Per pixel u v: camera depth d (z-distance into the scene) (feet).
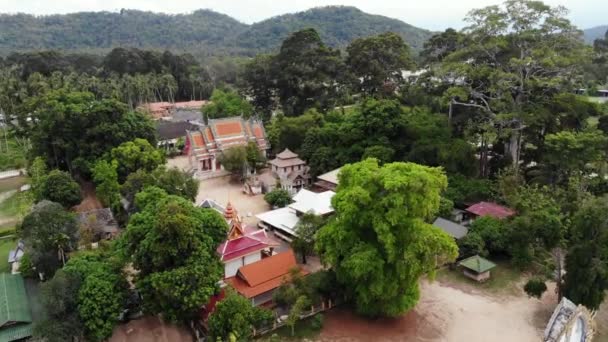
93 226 176.76
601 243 121.70
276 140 294.87
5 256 177.88
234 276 141.49
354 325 129.59
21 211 199.21
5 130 358.64
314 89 342.23
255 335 124.47
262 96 385.50
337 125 258.57
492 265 152.56
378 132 237.25
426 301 141.59
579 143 188.44
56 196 194.18
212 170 276.62
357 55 346.74
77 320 113.60
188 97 560.61
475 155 226.38
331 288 134.51
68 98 251.80
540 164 213.46
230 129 285.43
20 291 140.26
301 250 161.17
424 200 121.39
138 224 129.18
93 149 236.84
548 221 151.12
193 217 130.52
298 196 197.57
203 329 127.34
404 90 327.26
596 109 226.17
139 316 133.18
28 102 314.35
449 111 236.84
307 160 260.01
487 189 197.98
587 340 109.50
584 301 124.06
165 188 192.54
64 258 151.74
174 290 114.01
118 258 126.72
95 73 521.65
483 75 208.44
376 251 121.90
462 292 146.51
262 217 193.06
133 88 462.19
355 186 127.24
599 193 189.78
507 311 135.95
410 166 128.77
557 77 198.80
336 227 129.80
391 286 120.78
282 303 133.69
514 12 209.26
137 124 255.70
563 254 146.92
